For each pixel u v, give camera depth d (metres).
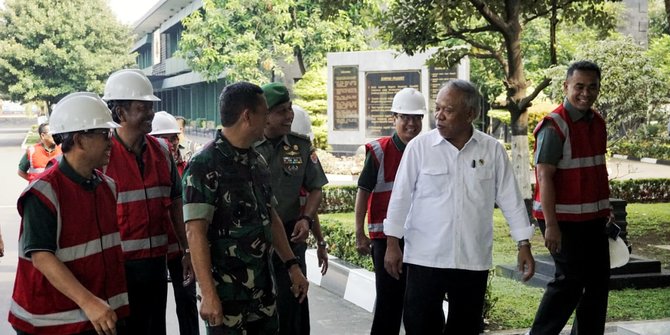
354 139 21.84
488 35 15.60
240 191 3.83
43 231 3.56
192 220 3.72
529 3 11.52
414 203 4.75
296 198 5.37
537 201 5.46
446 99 4.57
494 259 9.66
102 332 3.58
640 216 13.98
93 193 3.78
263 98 3.90
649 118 19.06
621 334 6.00
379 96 21.45
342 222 10.06
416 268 4.69
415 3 11.26
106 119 3.76
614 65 13.84
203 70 29.53
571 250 5.27
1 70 47.31
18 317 3.64
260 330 3.96
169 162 5.09
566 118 5.27
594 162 5.30
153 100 4.87
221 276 3.81
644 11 29.62
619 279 7.62
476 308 4.70
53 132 3.69
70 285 3.53
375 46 28.86
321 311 7.54
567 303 5.32
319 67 26.27
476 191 4.62
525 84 12.08
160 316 5.00
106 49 49.56
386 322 5.47
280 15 26.05
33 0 47.19
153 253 4.89
